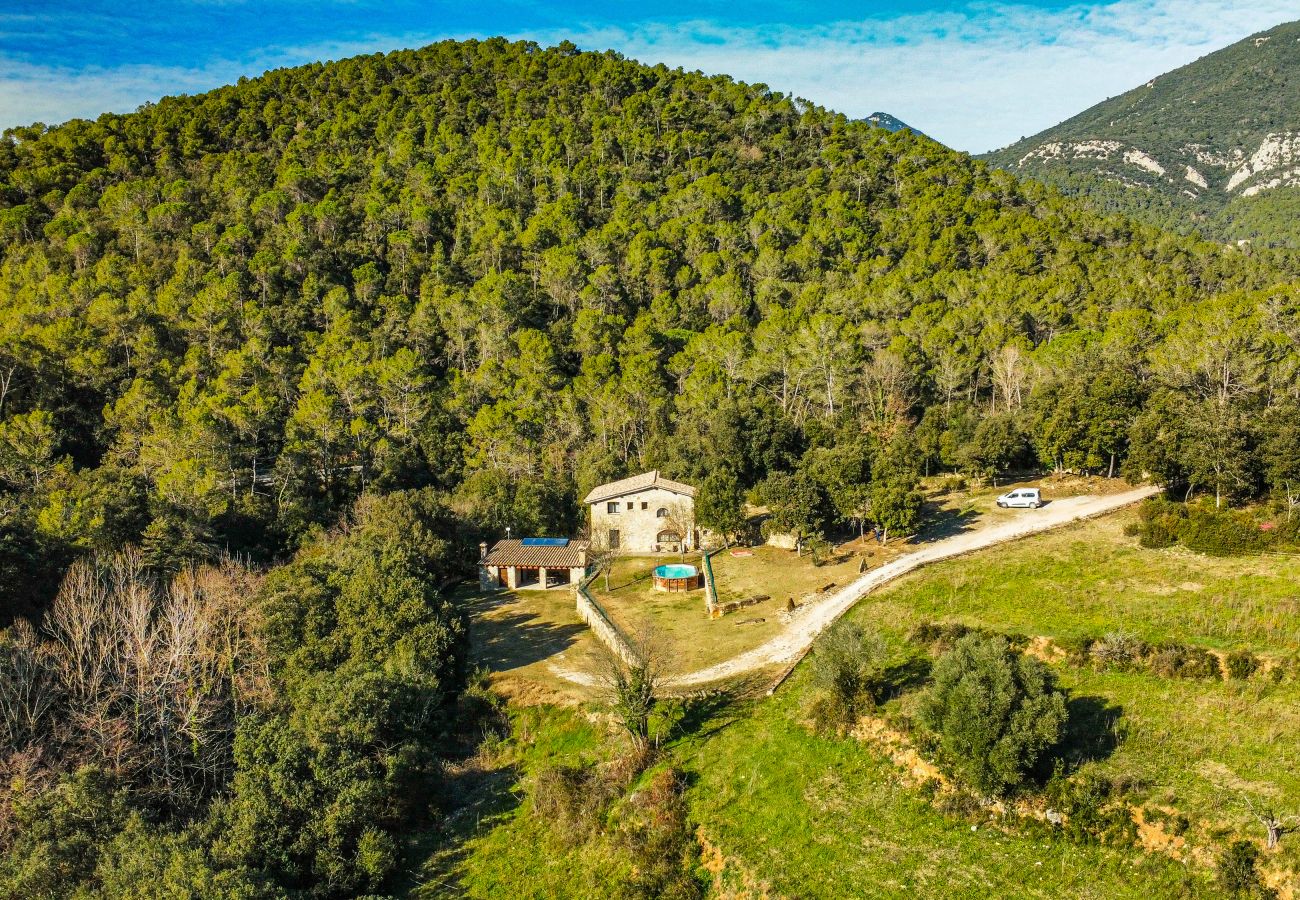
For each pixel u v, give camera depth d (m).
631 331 122.00
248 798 41.91
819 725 41.91
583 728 49.56
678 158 189.50
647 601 64.88
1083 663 41.91
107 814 41.41
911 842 34.19
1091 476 78.81
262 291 127.12
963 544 63.50
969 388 107.62
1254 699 37.00
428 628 55.06
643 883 36.19
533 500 84.56
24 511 68.69
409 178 166.75
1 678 46.38
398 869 41.88
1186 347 83.62
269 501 86.50
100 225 142.00
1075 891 30.41
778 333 116.31
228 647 53.72
